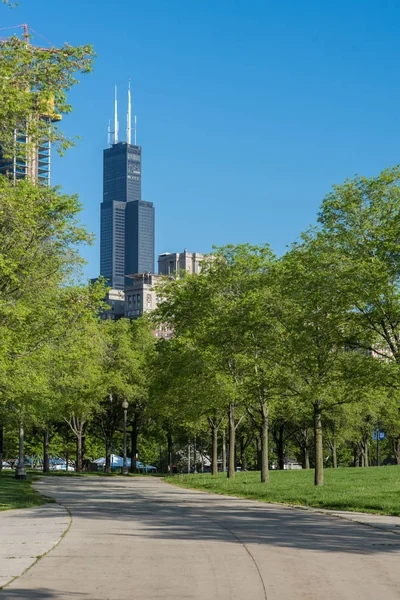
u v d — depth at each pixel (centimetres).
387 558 1309
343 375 3244
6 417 4941
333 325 3186
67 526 1892
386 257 3069
